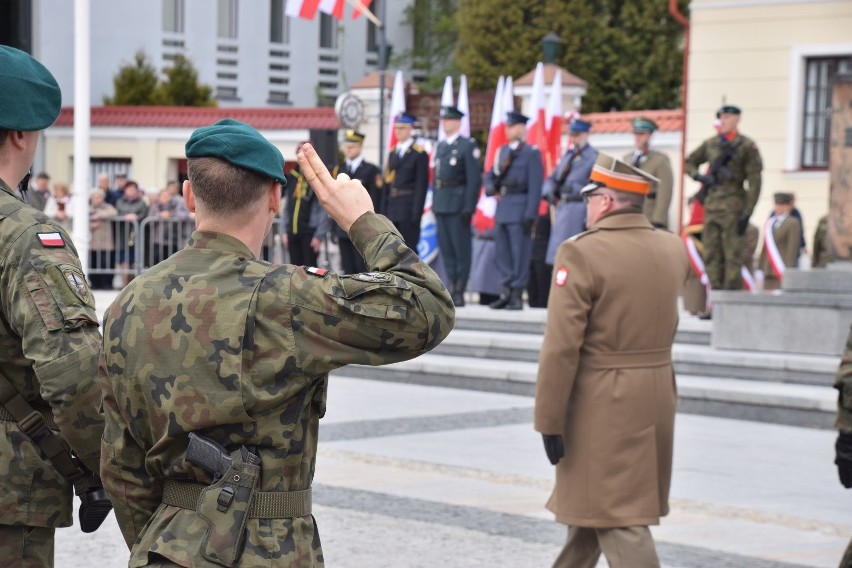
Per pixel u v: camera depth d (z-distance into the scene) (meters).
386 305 3.81
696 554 8.09
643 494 6.50
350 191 4.05
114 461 3.91
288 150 35.28
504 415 13.55
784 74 28.47
